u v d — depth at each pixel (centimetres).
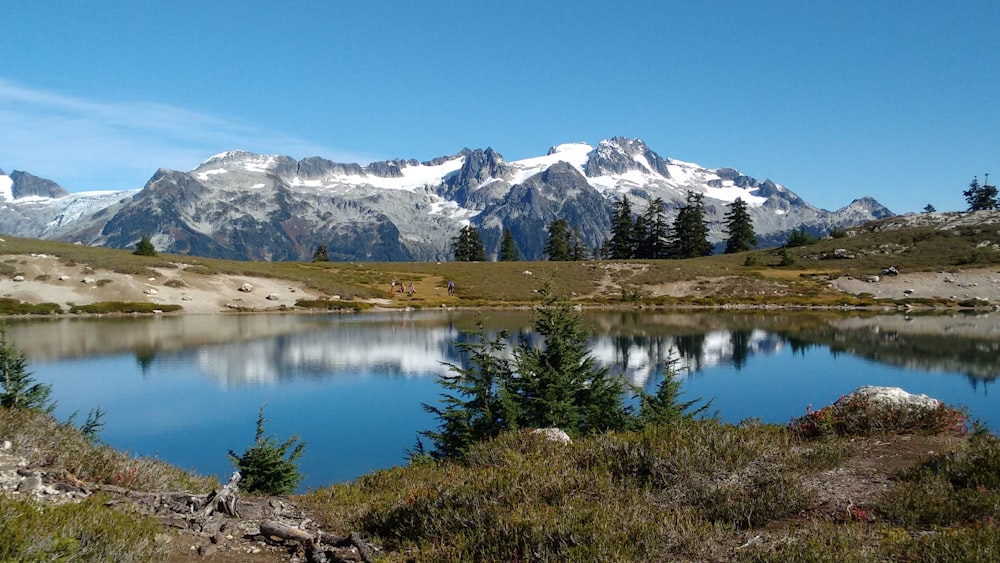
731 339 5144
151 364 3741
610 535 597
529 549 594
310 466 1878
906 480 832
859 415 1203
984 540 555
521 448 1087
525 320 6612
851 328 5891
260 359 3997
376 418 2509
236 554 701
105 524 614
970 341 4897
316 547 717
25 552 513
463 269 11469
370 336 5188
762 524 706
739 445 939
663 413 1608
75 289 6856
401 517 792
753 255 12406
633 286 9869
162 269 7988
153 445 2084
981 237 11438
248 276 8512
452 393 2992
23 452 903
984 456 838
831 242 13425
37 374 3388
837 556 546
